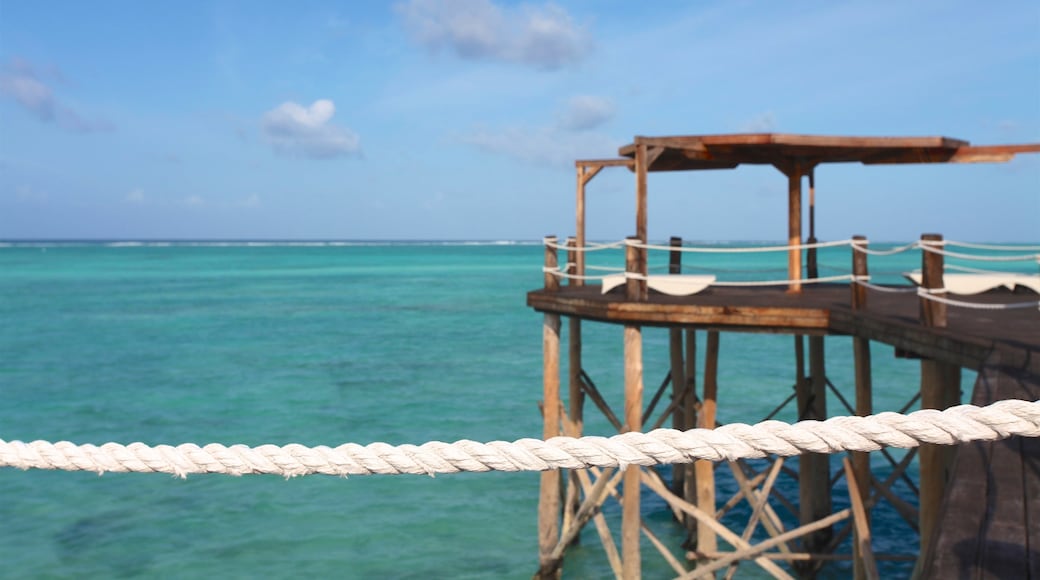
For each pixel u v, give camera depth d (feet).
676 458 8.28
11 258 491.31
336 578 41.37
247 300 200.44
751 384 90.99
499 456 8.48
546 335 43.39
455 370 99.30
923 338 28.37
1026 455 14.80
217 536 46.60
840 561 44.14
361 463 8.63
